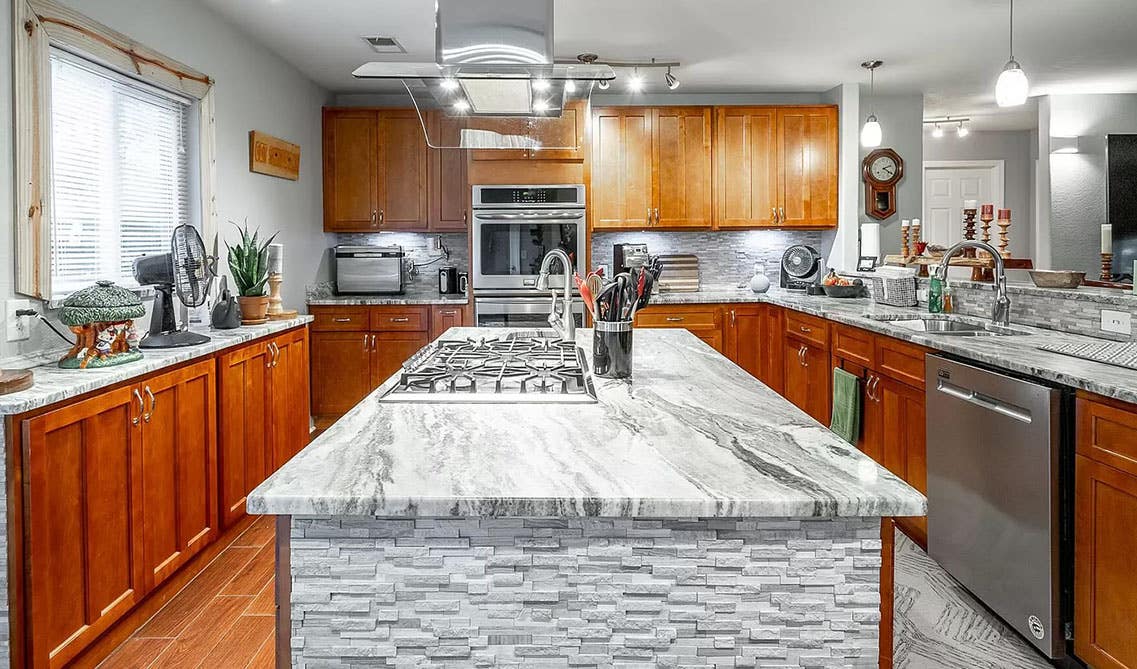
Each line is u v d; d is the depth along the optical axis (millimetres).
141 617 2688
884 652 1296
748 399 2037
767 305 5828
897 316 4035
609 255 6363
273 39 4590
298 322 4094
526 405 1950
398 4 3924
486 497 1225
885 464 3645
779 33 4574
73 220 3053
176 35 3670
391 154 5949
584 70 2502
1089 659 2201
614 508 1222
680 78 5742
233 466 3377
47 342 2807
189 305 3158
